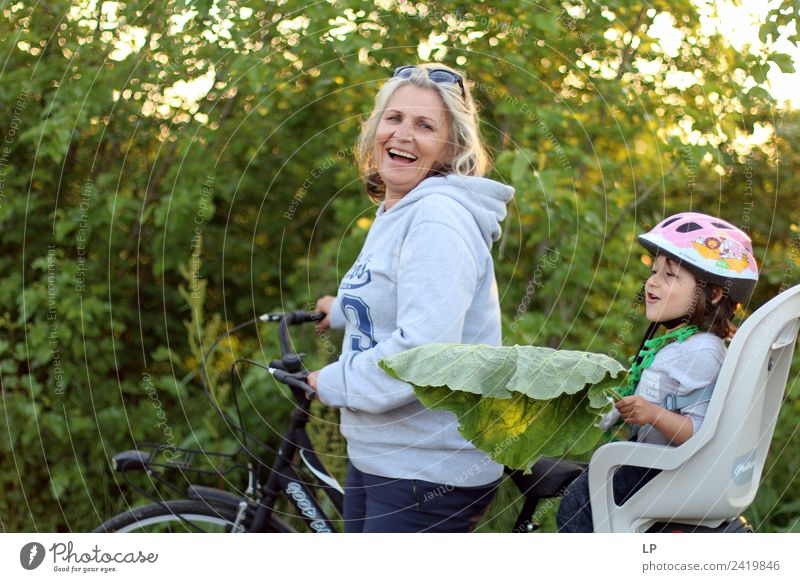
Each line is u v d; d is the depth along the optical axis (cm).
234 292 364
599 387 171
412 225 184
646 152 332
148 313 354
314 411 290
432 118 196
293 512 281
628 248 324
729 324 194
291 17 323
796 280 326
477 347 172
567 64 328
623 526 185
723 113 305
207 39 329
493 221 193
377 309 190
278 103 346
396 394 180
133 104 337
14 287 328
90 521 313
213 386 316
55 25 332
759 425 186
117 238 344
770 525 294
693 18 305
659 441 189
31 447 319
